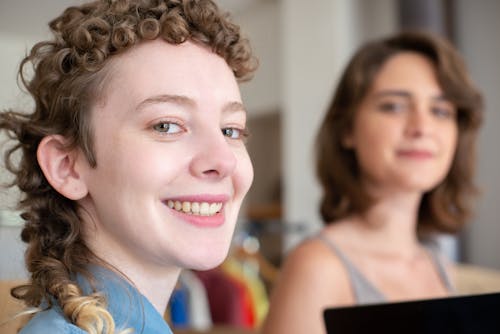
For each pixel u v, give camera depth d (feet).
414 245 4.27
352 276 3.74
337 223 4.02
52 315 1.81
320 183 4.34
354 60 3.98
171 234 1.89
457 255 8.42
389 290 3.82
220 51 2.06
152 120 1.88
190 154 1.90
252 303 7.38
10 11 10.48
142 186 1.86
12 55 9.60
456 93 3.80
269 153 14.03
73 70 1.99
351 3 10.22
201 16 2.03
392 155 3.68
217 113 1.96
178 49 1.96
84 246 2.03
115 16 1.99
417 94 3.70
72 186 1.99
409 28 9.37
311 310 3.59
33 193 2.08
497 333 2.08
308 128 10.32
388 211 3.91
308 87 10.36
